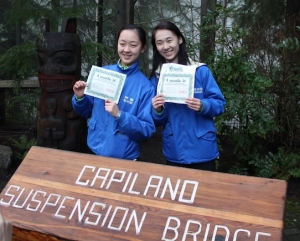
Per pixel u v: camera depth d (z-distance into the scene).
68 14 4.48
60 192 1.77
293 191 3.61
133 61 2.11
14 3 4.52
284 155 3.74
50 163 1.89
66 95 3.48
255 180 1.59
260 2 6.28
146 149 4.97
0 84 6.00
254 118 3.48
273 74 3.90
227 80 3.55
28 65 4.34
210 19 3.90
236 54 3.50
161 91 2.01
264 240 1.42
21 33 6.92
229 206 1.54
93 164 1.83
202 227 1.51
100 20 6.25
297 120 4.00
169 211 1.58
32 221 1.69
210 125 2.13
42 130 3.55
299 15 4.52
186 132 2.10
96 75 2.04
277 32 4.20
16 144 4.43
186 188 1.64
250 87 3.47
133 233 1.56
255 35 4.18
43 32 3.50
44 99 3.53
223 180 1.62
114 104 1.93
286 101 3.90
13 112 6.07
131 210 1.63
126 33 2.07
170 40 2.11
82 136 3.62
